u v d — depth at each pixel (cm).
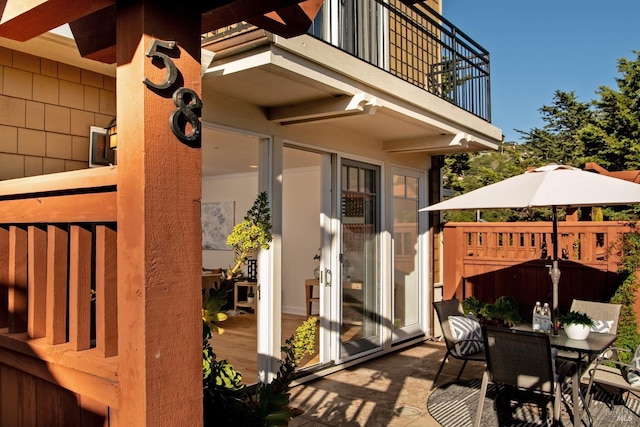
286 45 319
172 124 122
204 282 732
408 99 439
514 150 1555
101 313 144
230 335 607
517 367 330
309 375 455
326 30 432
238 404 169
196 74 129
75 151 309
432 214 665
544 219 1225
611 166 1176
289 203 812
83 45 163
